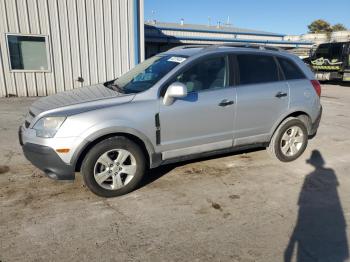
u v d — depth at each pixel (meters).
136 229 3.13
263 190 4.04
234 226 3.21
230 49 4.43
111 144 3.59
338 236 3.07
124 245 2.88
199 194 3.89
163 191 3.95
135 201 3.69
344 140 6.41
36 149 3.46
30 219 3.26
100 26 11.15
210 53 4.24
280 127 4.87
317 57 19.44
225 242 2.96
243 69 4.46
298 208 3.60
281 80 4.81
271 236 3.06
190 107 3.98
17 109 8.63
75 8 10.65
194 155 4.24
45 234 3.01
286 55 4.96
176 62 4.12
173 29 26.36
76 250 2.80
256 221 3.31
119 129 3.57
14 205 3.53
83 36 10.98
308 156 5.38
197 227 3.19
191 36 27.58
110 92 4.04
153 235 3.04
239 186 4.14
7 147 5.50
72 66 11.08
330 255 2.80
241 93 4.37
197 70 4.11
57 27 10.56
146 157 4.00
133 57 11.91
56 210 3.45
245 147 4.69
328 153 5.56
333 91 15.53
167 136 3.93
